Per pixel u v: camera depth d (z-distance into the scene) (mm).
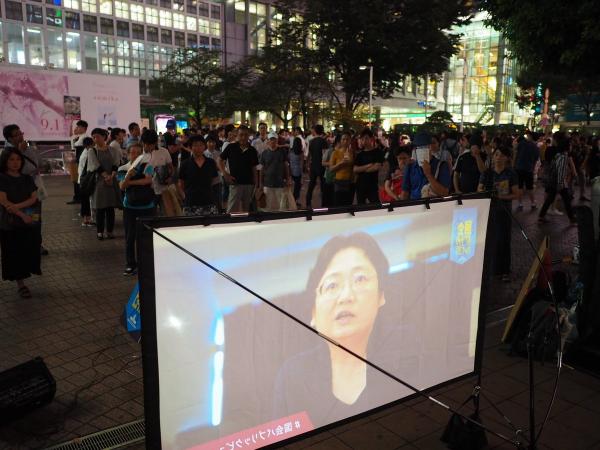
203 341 2189
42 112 20797
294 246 2383
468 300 3170
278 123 56406
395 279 2785
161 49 55438
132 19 52969
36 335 4738
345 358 2656
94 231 9477
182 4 55875
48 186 16656
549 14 7926
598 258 4242
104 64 52094
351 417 2738
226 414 2311
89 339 4660
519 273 6926
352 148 8898
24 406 3277
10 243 5562
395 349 2859
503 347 4516
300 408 2539
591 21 7535
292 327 2436
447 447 3105
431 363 3051
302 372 2510
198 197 6535
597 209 4996
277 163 9516
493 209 3184
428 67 31406
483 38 73812
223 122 35469
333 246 2512
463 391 3795
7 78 19828
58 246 8281
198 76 36531
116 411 3494
